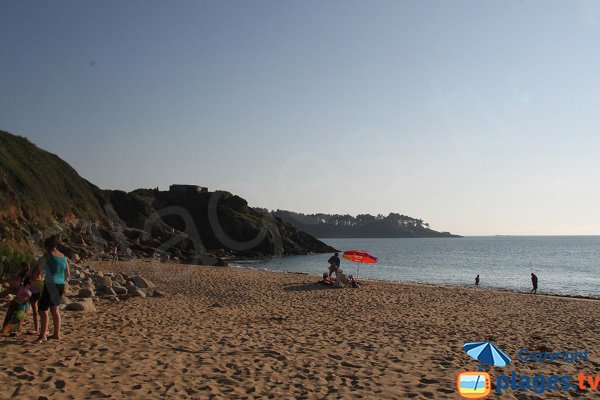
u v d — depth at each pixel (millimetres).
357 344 9516
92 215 44938
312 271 48906
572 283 41344
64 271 8664
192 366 7301
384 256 87125
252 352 8430
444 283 38188
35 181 37250
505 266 63312
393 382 6863
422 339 10336
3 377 6176
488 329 12062
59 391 5820
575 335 11570
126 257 39938
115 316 11766
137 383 6309
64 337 8781
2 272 14484
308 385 6590
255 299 17453
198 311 13539
